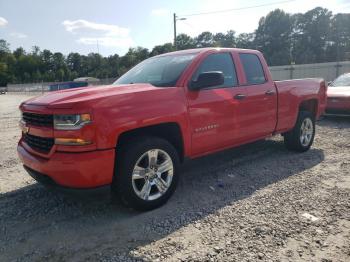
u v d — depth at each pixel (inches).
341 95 402.3
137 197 152.6
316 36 3476.9
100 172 139.3
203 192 181.3
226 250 123.6
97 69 4726.9
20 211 163.3
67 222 150.6
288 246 125.3
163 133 172.1
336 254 120.0
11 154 282.7
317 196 171.0
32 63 5147.6
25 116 160.6
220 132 188.5
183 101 167.8
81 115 135.3
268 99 220.8
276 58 3270.2
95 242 132.9
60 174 137.2
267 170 216.8
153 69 196.7
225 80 196.9
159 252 124.3
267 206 160.4
